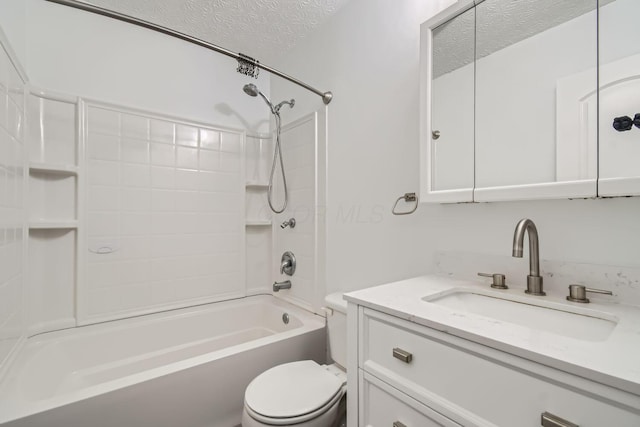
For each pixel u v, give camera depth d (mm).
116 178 1672
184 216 1909
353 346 884
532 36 909
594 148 786
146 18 1709
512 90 946
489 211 1031
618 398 429
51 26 1517
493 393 574
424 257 1226
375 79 1445
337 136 1655
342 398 1215
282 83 2143
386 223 1383
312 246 1818
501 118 968
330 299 1397
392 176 1357
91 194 1591
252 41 1955
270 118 2275
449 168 1087
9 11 1285
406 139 1301
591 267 812
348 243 1575
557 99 854
